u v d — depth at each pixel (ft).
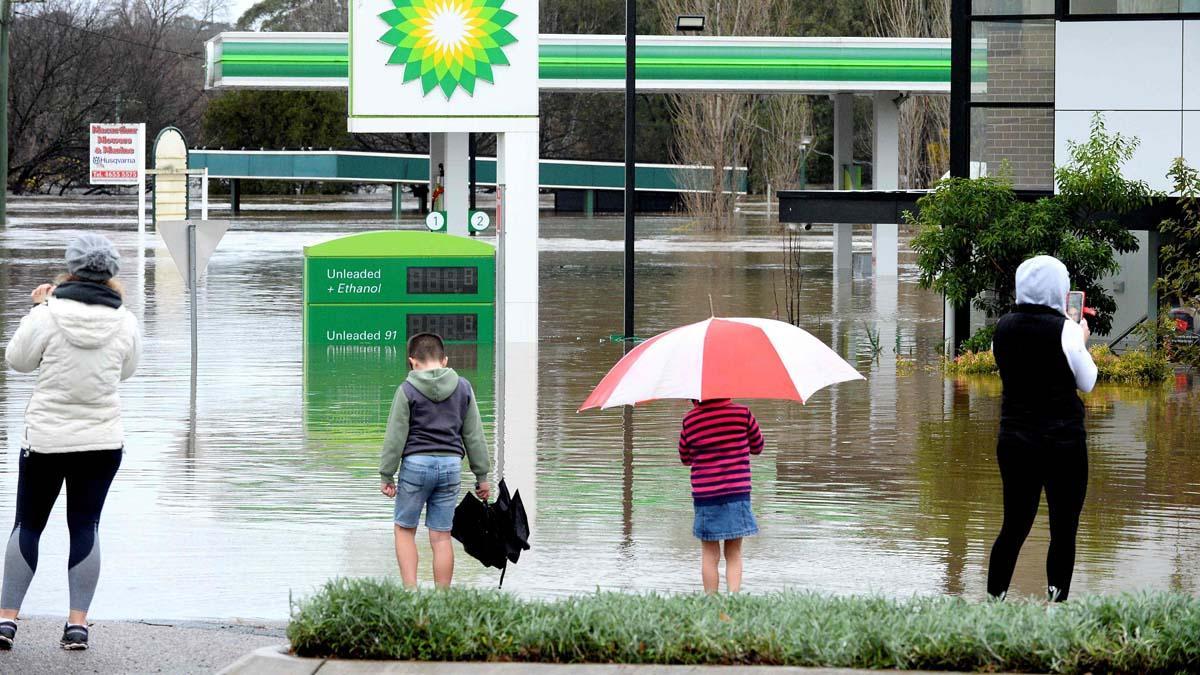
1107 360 116.78
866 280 224.53
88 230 323.37
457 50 124.26
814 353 51.21
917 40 232.12
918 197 136.15
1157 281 119.65
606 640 40.14
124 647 44.73
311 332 136.05
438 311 137.49
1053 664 38.29
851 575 57.41
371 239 136.05
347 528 65.05
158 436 88.53
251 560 59.31
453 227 232.32
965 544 62.69
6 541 62.08
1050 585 49.21
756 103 479.00
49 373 44.73
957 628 39.50
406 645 40.65
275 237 310.04
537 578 56.95
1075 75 125.39
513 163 136.36
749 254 282.77
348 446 85.51
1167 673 38.40
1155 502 71.26
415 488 52.44
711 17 400.88
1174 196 123.65
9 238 290.97
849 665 39.32
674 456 83.61
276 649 42.16
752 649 39.88
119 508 68.69
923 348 138.82
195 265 99.45
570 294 194.80
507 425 94.27
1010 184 124.77
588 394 107.65
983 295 133.18
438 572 52.85
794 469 80.07
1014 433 48.78
